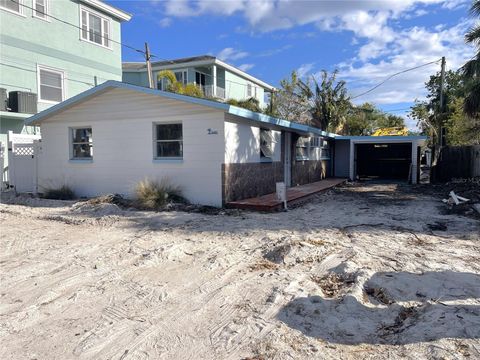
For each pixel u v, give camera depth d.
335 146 24.50
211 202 10.90
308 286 4.80
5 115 14.20
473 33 13.82
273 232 7.79
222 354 3.35
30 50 15.91
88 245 7.01
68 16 17.59
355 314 4.05
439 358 3.15
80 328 3.84
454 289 4.61
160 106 11.38
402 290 4.61
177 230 8.09
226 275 5.34
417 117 32.88
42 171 13.70
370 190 16.83
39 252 6.58
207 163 10.88
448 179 19.59
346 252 6.13
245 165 11.86
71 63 17.78
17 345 3.52
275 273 5.33
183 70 29.45
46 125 13.46
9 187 14.28
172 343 3.54
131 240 7.33
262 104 37.50
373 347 3.41
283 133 15.26
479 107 14.30
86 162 12.84
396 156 25.06
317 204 12.12
